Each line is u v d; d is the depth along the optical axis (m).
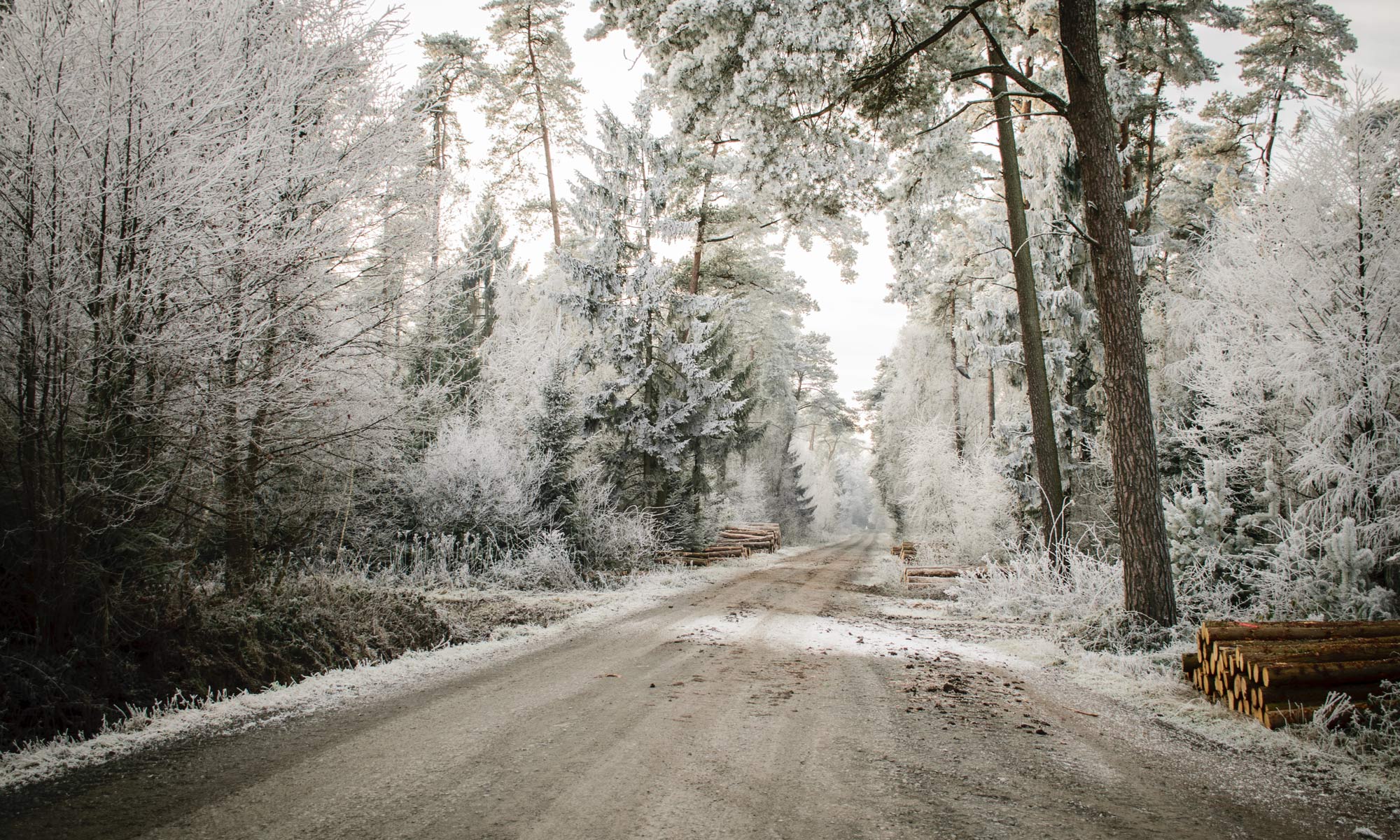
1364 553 8.02
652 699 5.98
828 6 9.92
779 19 9.96
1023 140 18.12
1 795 3.70
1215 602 9.41
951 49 12.87
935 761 4.57
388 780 4.02
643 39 11.21
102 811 3.53
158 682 5.50
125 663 5.43
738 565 23.78
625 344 20.55
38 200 5.14
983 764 4.55
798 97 10.66
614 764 4.34
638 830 3.38
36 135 5.07
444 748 4.61
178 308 5.88
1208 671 6.48
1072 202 16.80
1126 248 9.37
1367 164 9.66
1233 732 5.50
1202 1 16.00
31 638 5.14
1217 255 12.45
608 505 18.59
